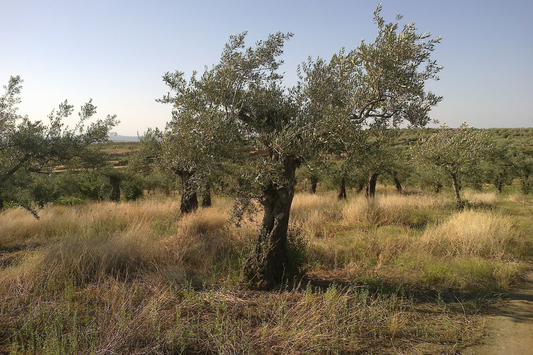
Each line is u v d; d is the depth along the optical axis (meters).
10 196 7.03
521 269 5.83
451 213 11.20
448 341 3.47
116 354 2.98
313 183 19.75
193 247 6.37
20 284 4.39
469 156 11.77
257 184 4.27
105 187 16.80
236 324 3.61
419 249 6.61
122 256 5.52
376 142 4.42
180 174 9.80
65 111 7.45
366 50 4.09
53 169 7.77
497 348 3.34
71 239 6.21
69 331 3.38
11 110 7.02
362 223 9.32
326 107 4.50
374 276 5.09
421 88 4.16
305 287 4.82
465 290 4.92
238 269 5.28
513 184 21.69
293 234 5.70
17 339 3.25
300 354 3.11
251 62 4.86
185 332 3.41
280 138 4.00
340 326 3.58
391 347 3.34
